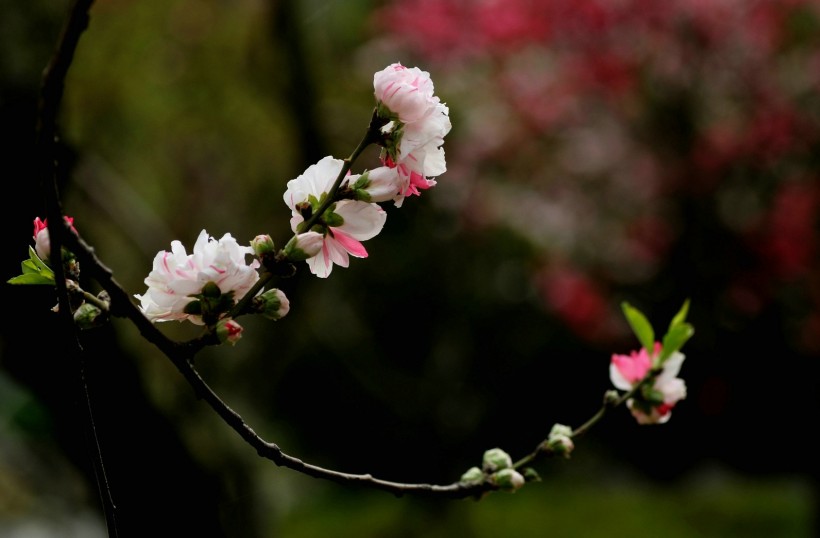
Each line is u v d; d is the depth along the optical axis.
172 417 4.71
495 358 11.95
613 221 10.71
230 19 6.57
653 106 10.03
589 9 9.78
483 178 10.74
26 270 1.42
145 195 7.08
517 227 10.92
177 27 6.48
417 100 1.47
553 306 10.80
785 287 10.05
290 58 6.53
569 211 10.78
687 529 11.67
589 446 13.84
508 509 12.78
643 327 2.17
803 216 9.69
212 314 1.41
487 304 11.70
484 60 10.44
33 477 7.15
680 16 9.62
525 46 10.21
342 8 9.00
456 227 10.84
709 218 10.01
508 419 12.14
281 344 8.35
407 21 10.11
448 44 10.23
